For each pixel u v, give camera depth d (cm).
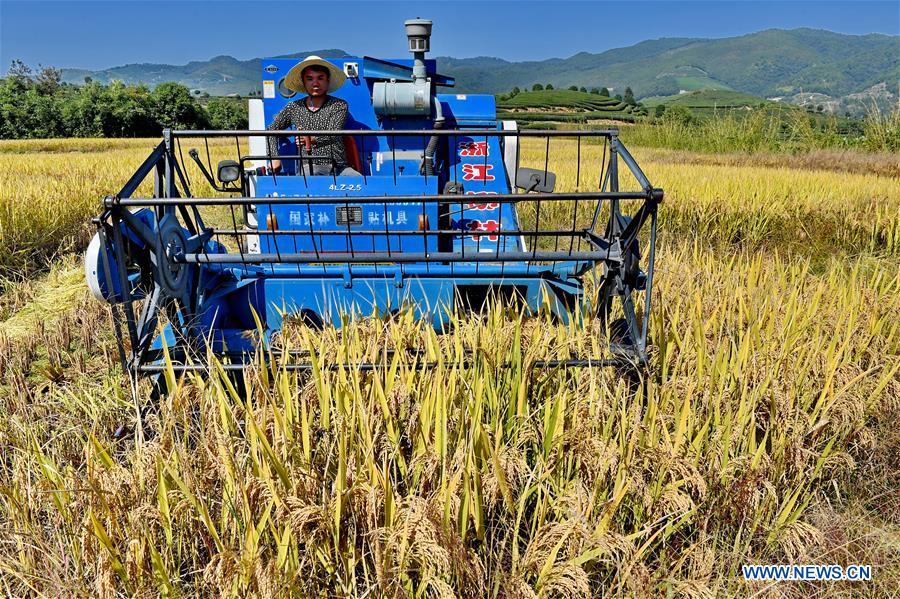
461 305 464
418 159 637
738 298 520
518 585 254
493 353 378
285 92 652
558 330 412
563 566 255
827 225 1009
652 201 371
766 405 382
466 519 276
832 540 322
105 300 377
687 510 309
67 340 578
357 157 616
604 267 454
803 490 353
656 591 282
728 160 2289
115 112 6016
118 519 281
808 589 298
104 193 1332
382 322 413
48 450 366
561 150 2639
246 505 261
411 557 262
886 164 1944
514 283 494
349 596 261
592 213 1079
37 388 479
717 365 392
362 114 652
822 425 363
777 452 345
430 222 511
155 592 268
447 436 311
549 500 292
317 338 417
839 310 496
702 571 282
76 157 2328
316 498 286
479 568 258
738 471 339
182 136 434
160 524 289
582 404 345
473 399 334
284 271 489
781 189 1170
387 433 320
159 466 280
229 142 3156
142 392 378
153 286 410
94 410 391
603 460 294
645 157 2381
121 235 369
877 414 403
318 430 336
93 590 270
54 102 5981
